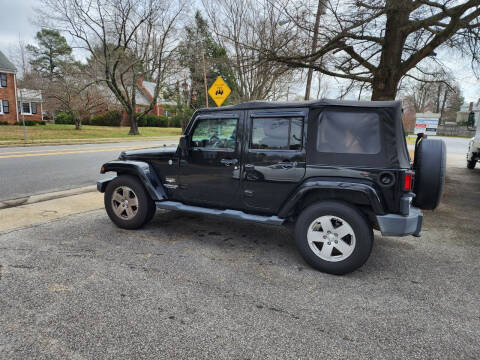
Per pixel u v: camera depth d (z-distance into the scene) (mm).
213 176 3959
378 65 7461
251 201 3771
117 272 3182
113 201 4520
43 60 51812
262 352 2096
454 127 50719
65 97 30391
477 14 5797
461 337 2295
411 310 2637
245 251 3830
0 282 2920
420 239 4395
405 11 6016
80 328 2293
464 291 2969
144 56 28797
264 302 2705
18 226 4547
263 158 3605
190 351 2090
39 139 21422
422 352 2131
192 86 32125
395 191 3082
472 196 7168
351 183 3135
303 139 3393
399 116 3127
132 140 24891
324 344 2189
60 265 3305
